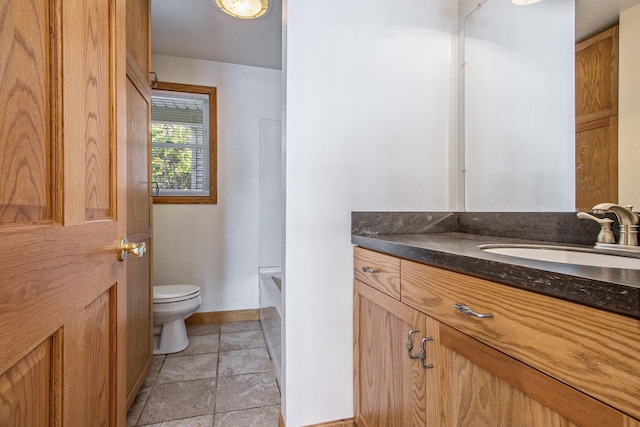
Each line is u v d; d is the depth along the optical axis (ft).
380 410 3.83
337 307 4.58
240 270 9.46
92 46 2.27
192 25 7.37
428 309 2.94
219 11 6.83
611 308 1.50
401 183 4.90
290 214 4.40
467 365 2.47
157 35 7.84
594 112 3.37
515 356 2.04
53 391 1.74
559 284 1.74
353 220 4.62
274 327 6.88
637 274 1.69
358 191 4.68
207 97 9.32
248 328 8.80
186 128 9.31
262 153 9.63
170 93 9.01
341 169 4.60
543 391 1.85
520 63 4.21
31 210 1.55
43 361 1.64
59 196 1.80
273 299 7.06
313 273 4.49
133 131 5.07
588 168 3.43
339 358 4.58
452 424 2.62
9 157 1.38
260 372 6.39
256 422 4.90
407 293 3.28
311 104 4.47
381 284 3.83
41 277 1.59
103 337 2.52
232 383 5.98
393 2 4.85
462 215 5.05
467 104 5.00
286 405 4.39
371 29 4.74
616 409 1.49
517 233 4.17
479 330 2.35
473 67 4.90
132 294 5.04
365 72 4.71
